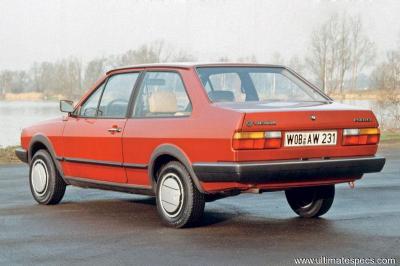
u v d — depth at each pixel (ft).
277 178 21.16
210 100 22.58
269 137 21.02
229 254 18.92
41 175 29.25
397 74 84.84
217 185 21.66
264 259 18.22
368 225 23.02
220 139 21.17
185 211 22.52
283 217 25.00
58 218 25.53
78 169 27.43
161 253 19.24
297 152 21.43
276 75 24.99
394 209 26.58
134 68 25.91
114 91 26.43
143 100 24.89
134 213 26.55
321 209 24.32
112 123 25.62
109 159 25.59
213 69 23.99
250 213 26.02
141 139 24.07
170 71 24.35
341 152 22.26
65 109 27.99
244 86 24.04
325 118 21.86
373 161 22.79
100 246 20.36
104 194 32.35
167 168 23.16
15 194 32.55
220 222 24.06
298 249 19.35
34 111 119.85
